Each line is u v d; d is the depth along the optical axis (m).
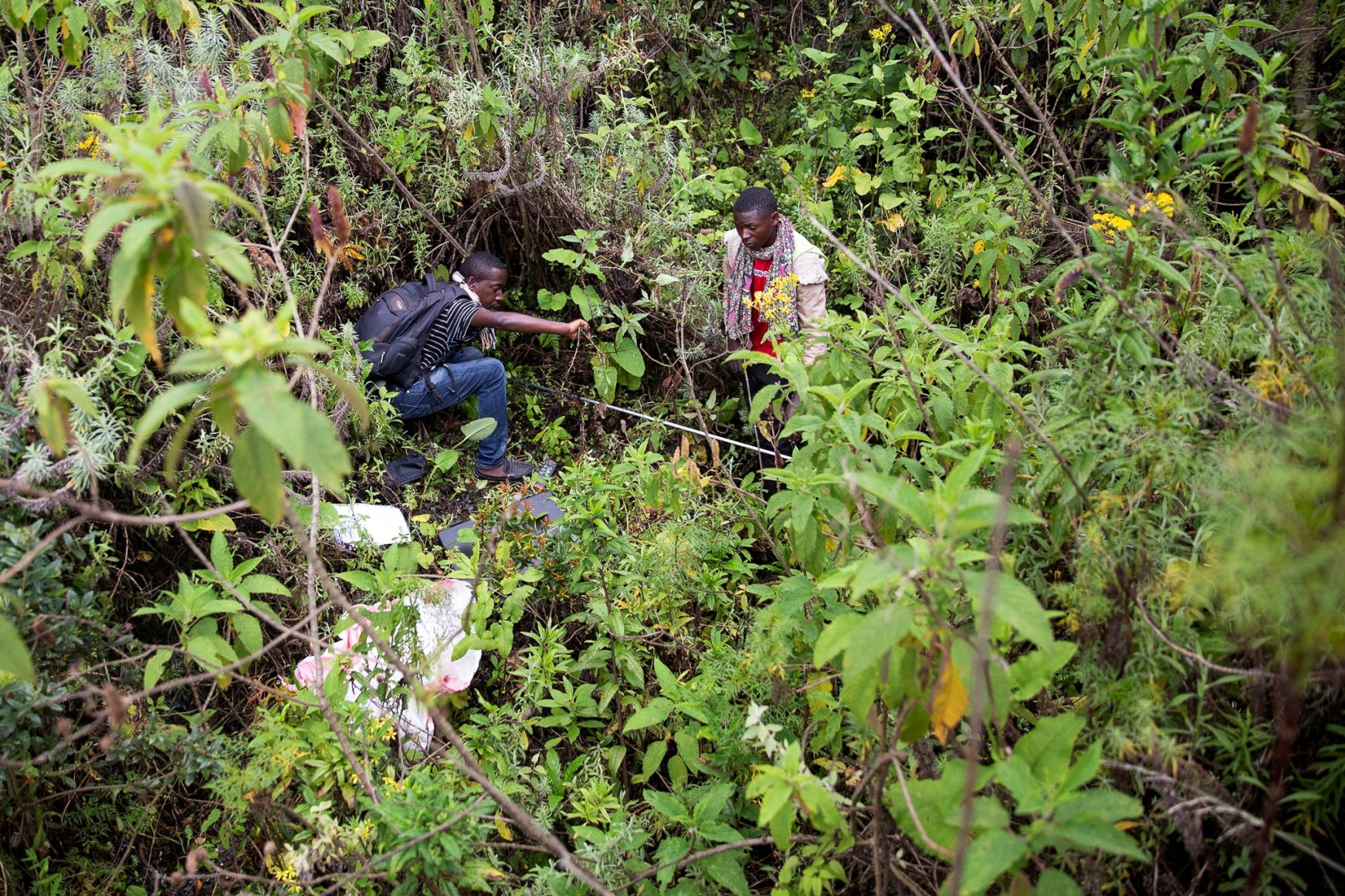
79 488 2.68
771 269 4.48
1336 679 1.95
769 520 3.37
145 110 3.69
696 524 3.51
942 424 2.80
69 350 3.04
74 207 2.69
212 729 3.10
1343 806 2.13
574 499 3.46
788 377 2.79
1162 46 2.59
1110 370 2.32
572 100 5.15
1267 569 1.74
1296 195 2.70
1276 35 3.88
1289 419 2.08
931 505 1.80
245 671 3.17
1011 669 1.96
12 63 3.88
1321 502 1.77
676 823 2.67
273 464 1.65
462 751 2.13
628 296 5.07
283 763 2.50
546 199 4.84
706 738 2.94
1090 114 4.98
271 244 3.16
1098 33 3.81
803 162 5.58
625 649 3.20
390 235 4.52
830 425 2.65
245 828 2.76
